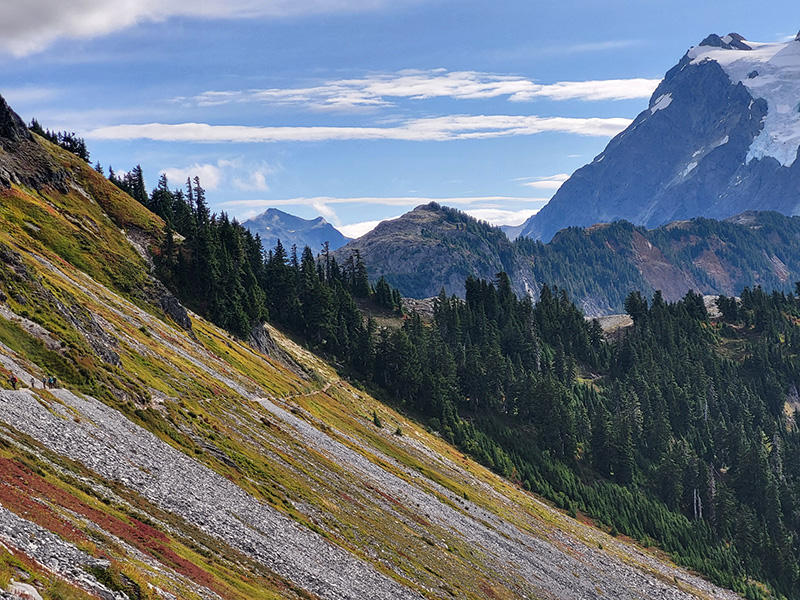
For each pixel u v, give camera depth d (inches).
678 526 6688.0
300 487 2847.0
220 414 3312.0
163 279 6082.7
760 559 6579.7
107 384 2568.9
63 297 3152.1
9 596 888.9
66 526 1286.9
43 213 5295.3
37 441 1739.7
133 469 1978.3
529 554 3983.8
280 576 1809.8
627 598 3973.9
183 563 1470.2
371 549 2536.9
